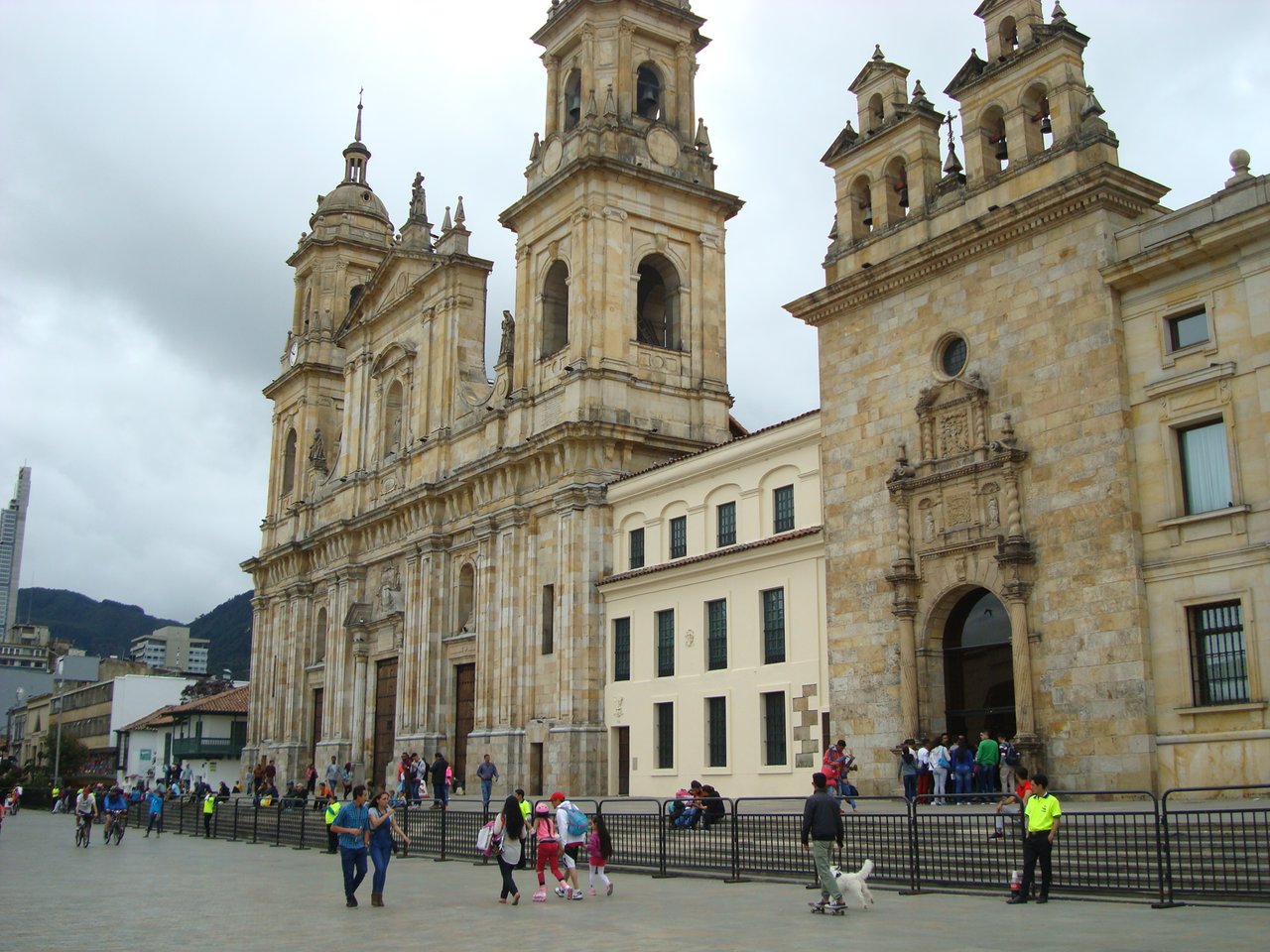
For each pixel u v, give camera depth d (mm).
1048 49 36688
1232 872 21797
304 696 82438
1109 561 32719
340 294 94062
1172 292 32750
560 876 25500
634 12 64125
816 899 23594
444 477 67625
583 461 57062
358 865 24969
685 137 64438
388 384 77438
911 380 39312
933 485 37719
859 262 42188
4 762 134875
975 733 36625
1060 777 33094
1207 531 31125
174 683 155250
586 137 61062
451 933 19938
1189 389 31953
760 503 48438
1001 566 35031
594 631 55188
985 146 38719
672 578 50781
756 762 45281
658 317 65562
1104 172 33875
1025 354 35844
